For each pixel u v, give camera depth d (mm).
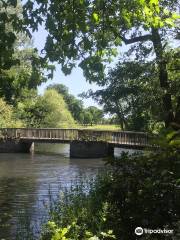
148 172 4871
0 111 47625
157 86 15406
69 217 8242
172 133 4789
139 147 33938
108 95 16875
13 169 29625
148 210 4590
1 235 11562
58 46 5930
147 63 15492
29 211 14891
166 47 15211
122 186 4934
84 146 38938
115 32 6531
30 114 60344
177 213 4457
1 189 20828
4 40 5531
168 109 14531
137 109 16297
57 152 45812
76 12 5855
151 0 5828
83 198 10680
